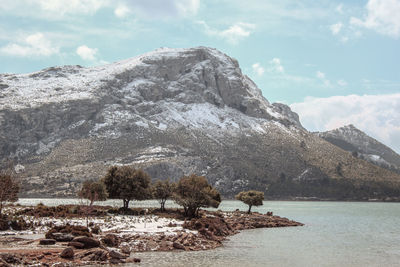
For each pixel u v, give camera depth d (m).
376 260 50.88
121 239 51.62
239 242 63.09
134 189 96.69
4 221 56.41
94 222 66.56
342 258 51.84
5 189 69.56
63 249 42.69
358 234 80.69
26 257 38.44
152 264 42.72
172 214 91.19
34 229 57.44
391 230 90.56
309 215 141.50
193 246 53.97
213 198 99.12
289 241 66.38
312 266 46.41
